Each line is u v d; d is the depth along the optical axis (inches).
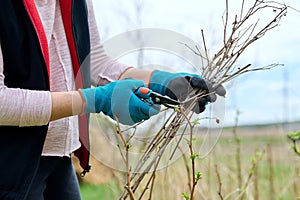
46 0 67.9
